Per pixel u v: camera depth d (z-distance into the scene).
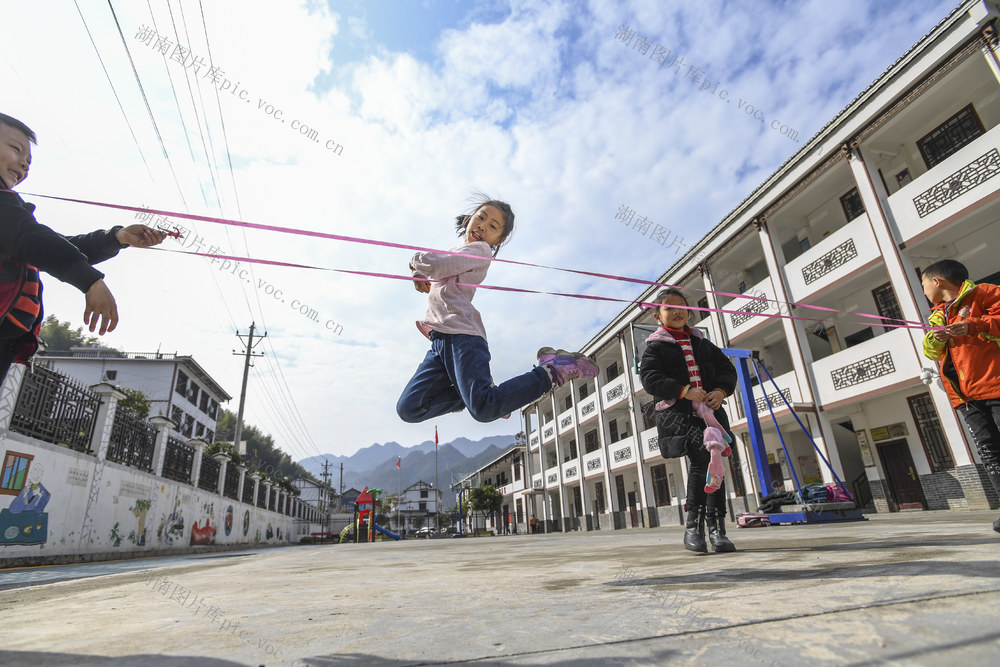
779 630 0.78
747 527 7.93
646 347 2.76
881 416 12.10
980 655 0.60
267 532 24.25
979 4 8.94
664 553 2.82
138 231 1.70
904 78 10.37
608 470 23.77
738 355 8.47
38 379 7.88
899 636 0.69
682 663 0.67
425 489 82.69
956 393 2.32
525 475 35.72
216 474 16.88
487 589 1.60
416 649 0.83
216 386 35.22
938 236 10.17
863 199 11.37
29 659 0.85
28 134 1.37
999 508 8.90
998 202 9.09
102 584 2.76
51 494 8.02
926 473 11.07
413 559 4.26
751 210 14.47
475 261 2.25
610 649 0.75
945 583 1.00
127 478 10.47
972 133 10.32
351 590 1.83
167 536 12.64
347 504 77.31
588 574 1.89
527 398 2.05
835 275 12.12
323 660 0.79
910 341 10.40
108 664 0.80
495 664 0.72
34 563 7.52
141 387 28.92
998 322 2.14
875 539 2.62
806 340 13.02
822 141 12.16
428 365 2.27
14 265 1.26
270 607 1.43
